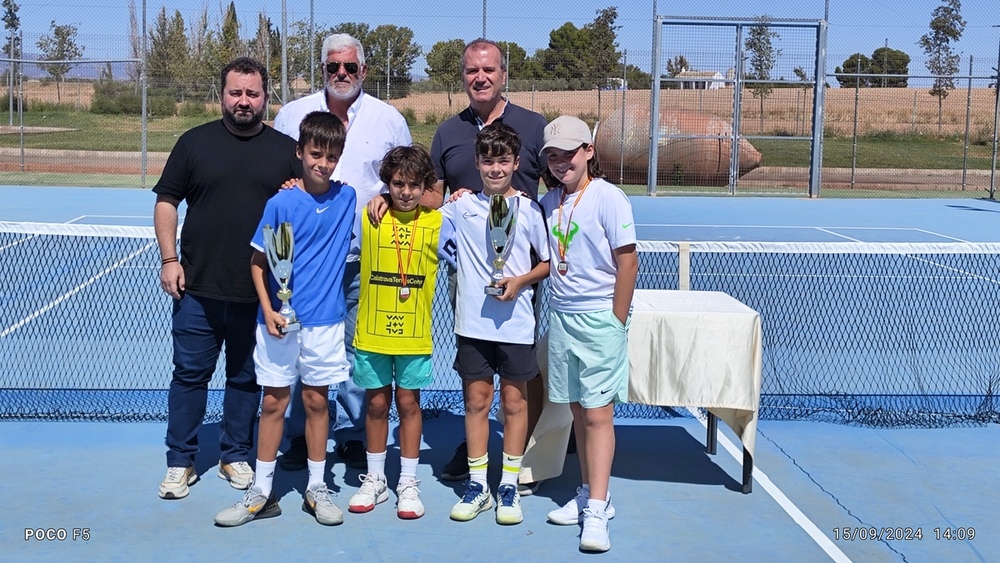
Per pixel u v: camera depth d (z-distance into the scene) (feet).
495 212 13.46
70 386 20.45
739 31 68.44
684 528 13.55
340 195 13.75
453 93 86.63
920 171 90.94
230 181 14.11
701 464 16.17
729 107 78.95
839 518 13.91
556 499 14.82
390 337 13.58
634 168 75.92
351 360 15.71
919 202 68.03
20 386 20.39
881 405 19.56
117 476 15.08
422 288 13.66
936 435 17.63
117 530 13.14
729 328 14.57
